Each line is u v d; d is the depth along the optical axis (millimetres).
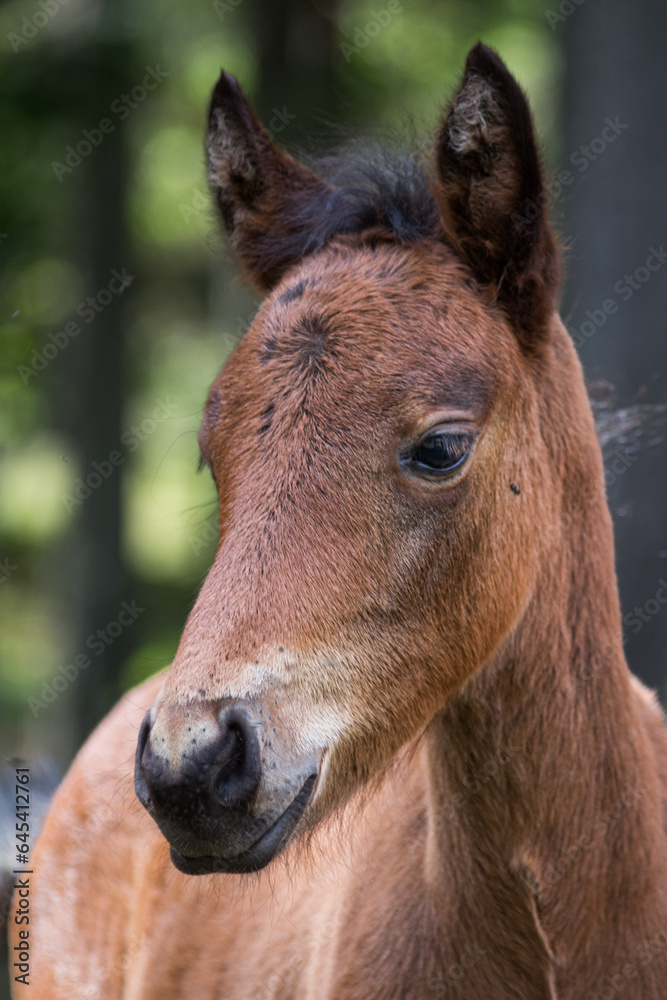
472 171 4277
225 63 22547
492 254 4336
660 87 11266
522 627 4410
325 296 4230
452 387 4020
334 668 3848
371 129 5652
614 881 4328
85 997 6555
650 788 4520
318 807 3973
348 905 4828
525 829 4340
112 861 6680
